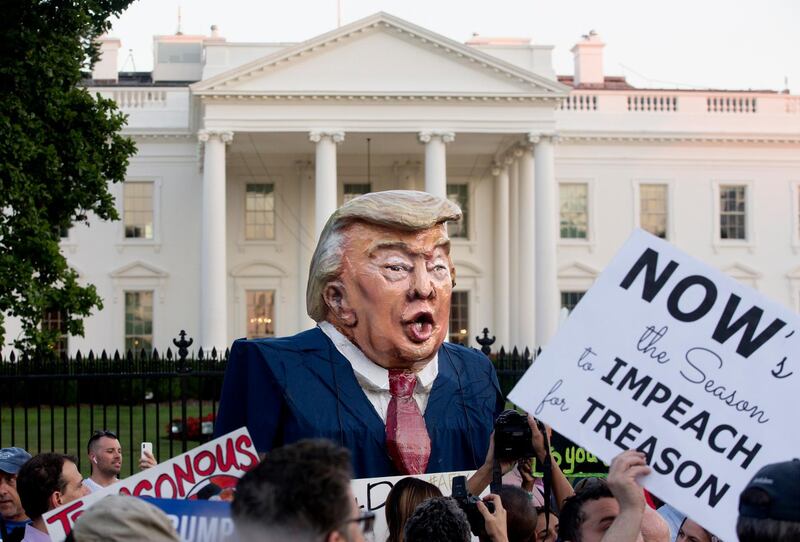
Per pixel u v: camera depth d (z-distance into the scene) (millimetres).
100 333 41844
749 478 3646
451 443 5984
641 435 3762
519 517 4617
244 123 36594
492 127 37344
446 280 5980
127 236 42281
